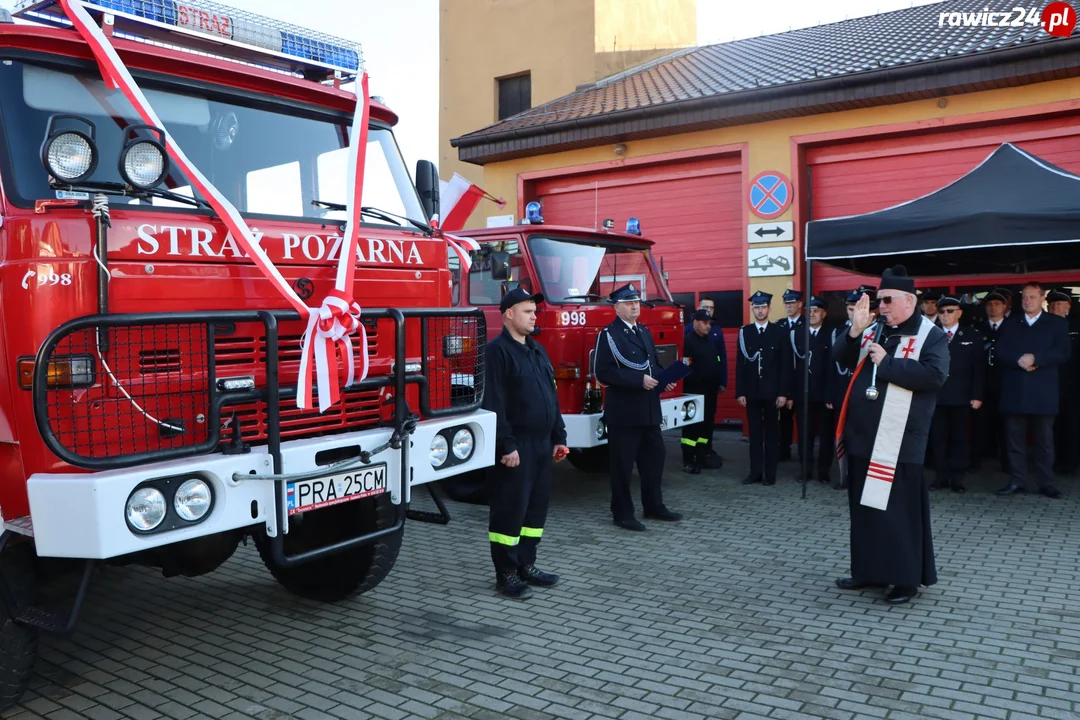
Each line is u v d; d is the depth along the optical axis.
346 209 4.14
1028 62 9.12
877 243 7.04
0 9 3.56
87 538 2.96
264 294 3.73
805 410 7.58
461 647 4.26
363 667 4.03
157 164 3.36
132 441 3.28
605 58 16.50
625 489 6.57
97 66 3.59
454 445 4.29
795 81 10.39
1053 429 7.93
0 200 3.30
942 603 4.82
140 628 4.61
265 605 4.96
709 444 8.99
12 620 3.46
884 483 4.75
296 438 3.81
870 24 14.38
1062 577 5.23
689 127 11.38
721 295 11.70
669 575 5.42
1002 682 3.77
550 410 5.11
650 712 3.52
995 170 7.27
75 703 3.70
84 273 3.18
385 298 4.22
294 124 4.26
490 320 7.43
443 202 9.70
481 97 17.80
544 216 13.29
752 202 11.15
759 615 4.67
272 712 3.58
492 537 5.07
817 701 3.61
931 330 4.79
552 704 3.61
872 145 10.59
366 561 4.66
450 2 18.14
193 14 3.98
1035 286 7.40
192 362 3.46
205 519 3.26
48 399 3.07
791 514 7.00
